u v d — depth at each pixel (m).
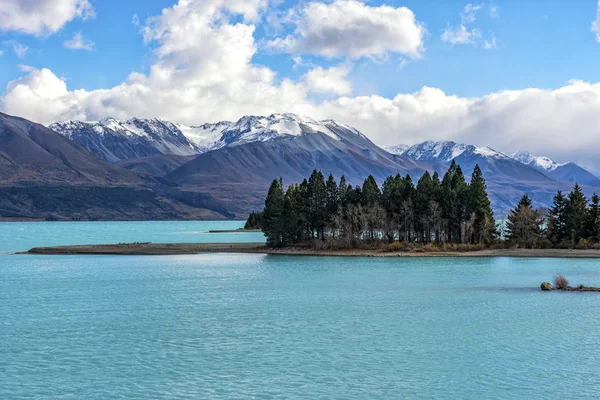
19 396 50.03
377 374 55.38
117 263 165.62
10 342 68.31
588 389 50.78
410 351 63.47
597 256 177.00
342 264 162.25
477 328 74.12
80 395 50.19
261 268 151.75
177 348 65.38
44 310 89.19
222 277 131.38
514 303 92.75
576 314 82.75
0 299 99.69
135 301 97.50
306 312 86.62
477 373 55.41
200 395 50.00
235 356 61.78
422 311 86.56
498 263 162.88
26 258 181.50
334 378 54.22
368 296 101.75
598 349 63.41
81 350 64.62
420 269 148.12
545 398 48.72
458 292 105.62
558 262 164.25
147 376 55.19
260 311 87.56
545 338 68.44
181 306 92.56
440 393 50.12
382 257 183.25
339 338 69.44
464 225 197.75
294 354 62.53
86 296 102.94
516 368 56.88
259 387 51.88
